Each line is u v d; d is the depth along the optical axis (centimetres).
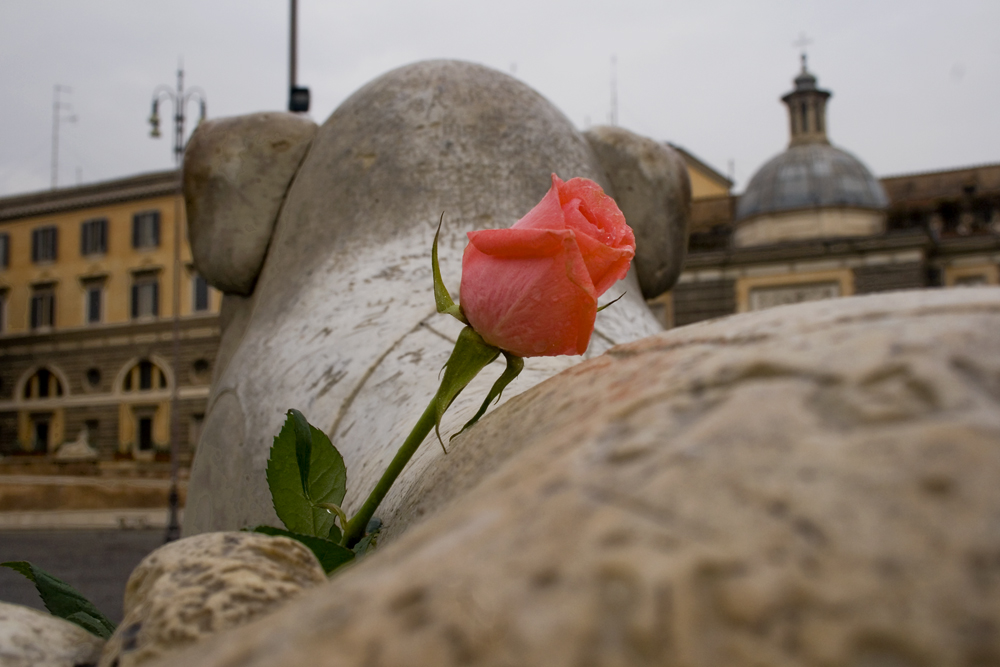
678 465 31
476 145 186
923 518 27
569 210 66
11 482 2414
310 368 154
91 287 3284
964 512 26
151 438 3139
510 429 56
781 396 33
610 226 67
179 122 2238
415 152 185
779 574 27
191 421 3062
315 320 165
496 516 33
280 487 84
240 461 154
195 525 173
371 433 130
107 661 49
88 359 3241
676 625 26
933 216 3434
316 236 186
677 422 34
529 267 66
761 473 30
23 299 3359
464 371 71
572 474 33
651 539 28
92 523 2172
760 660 25
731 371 37
